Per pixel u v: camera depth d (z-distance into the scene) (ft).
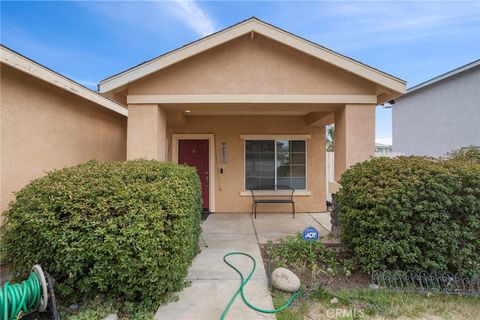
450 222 10.00
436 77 29.86
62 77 13.99
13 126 11.71
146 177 9.78
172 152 23.86
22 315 7.14
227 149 23.98
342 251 12.92
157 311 8.15
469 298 9.11
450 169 10.32
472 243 9.95
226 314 8.00
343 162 15.56
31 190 8.85
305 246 12.67
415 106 34.06
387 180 10.57
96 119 19.13
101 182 8.91
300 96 14.97
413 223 10.23
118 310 8.13
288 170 24.22
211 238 15.97
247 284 9.93
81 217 7.96
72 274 7.82
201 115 23.82
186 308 8.32
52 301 7.24
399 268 10.34
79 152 16.94
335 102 14.98
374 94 15.06
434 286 9.67
